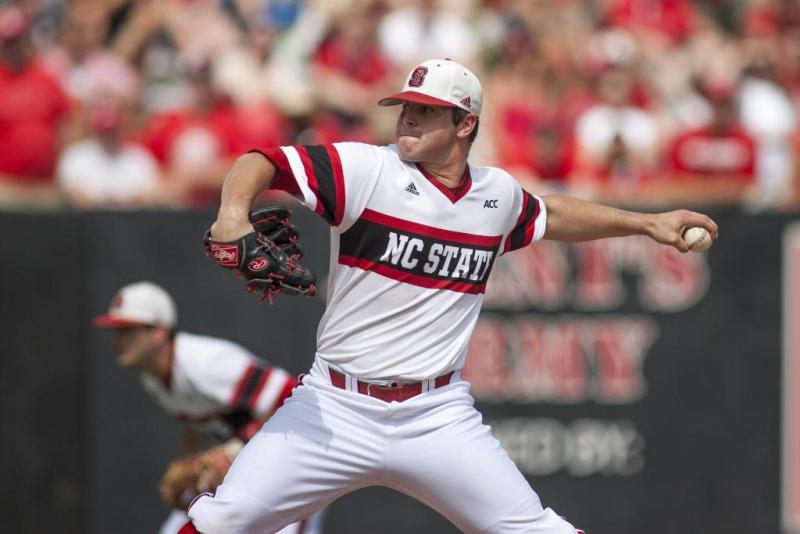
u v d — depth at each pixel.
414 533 26.50
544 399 26.55
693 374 26.78
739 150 33.50
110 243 26.16
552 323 26.52
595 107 35.31
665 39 42.28
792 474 26.98
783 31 43.91
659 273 26.69
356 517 26.45
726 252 26.84
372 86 36.66
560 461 26.58
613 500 26.67
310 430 15.23
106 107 31.44
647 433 26.73
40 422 26.19
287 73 36.12
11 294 26.12
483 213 15.35
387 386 15.26
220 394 20.12
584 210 16.42
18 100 31.77
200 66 33.03
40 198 31.41
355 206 14.72
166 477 18.12
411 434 15.23
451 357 15.45
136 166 31.73
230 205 13.73
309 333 26.28
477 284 15.60
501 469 15.48
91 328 26.14
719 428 26.86
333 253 15.17
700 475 26.83
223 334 26.20
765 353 26.92
